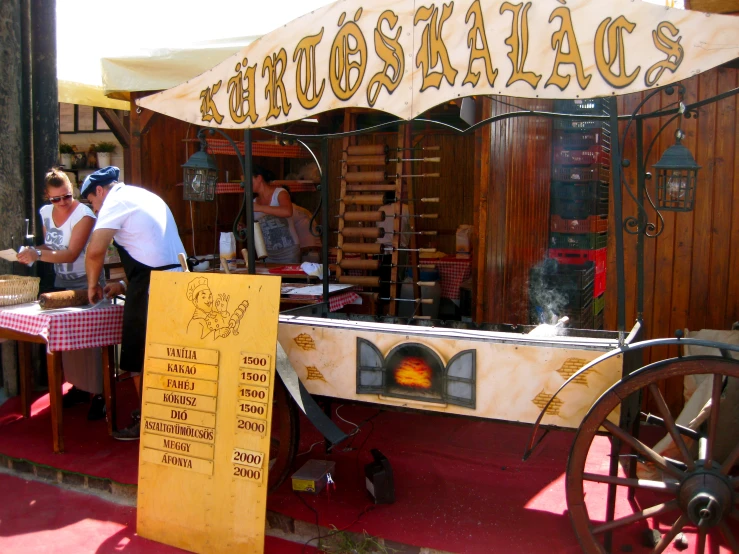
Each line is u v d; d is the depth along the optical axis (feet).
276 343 9.55
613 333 10.53
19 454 13.30
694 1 12.14
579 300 14.55
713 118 13.10
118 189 13.35
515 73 8.86
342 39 10.03
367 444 13.38
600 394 8.80
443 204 23.76
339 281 17.98
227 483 9.77
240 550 9.61
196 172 12.18
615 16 8.26
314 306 13.19
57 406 13.17
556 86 8.66
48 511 11.61
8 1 16.20
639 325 9.96
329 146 23.79
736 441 10.02
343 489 11.50
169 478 10.25
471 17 9.02
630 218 10.29
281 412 10.76
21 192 16.83
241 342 9.79
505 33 8.85
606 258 15.11
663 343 8.34
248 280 9.83
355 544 10.00
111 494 12.14
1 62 16.15
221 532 9.78
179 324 10.28
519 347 9.12
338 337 10.32
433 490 11.38
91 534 10.77
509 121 14.88
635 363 9.27
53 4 17.33
